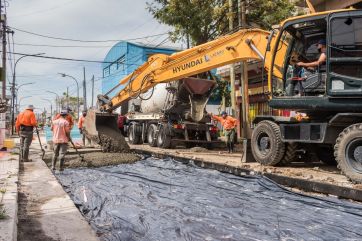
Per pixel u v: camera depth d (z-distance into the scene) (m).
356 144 7.69
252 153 11.01
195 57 12.47
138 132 19.94
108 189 8.30
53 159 11.25
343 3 11.86
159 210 6.42
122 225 5.65
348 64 7.85
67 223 5.48
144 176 9.86
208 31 19.27
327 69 8.08
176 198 7.26
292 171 8.94
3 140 15.31
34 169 10.78
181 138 17.06
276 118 10.14
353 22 7.80
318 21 8.44
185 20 18.44
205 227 5.42
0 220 4.77
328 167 10.20
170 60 13.65
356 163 7.70
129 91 15.30
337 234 5.08
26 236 4.89
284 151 9.95
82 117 17.81
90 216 6.28
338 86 7.96
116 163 12.41
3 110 15.04
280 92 9.37
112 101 16.64
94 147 16.39
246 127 14.76
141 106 19.92
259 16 18.33
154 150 15.89
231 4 16.62
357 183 7.52
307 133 9.14
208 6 18.52
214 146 17.08
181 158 12.24
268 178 8.52
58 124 11.11
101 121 15.26
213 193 7.65
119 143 14.72
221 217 5.91
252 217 5.88
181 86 16.44
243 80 15.03
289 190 7.52
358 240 4.87
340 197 7.00
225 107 22.62
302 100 8.66
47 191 7.67
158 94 18.09
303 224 5.52
